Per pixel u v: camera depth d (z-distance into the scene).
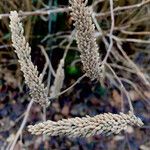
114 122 0.21
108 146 0.61
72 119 0.21
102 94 0.64
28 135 0.60
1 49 0.59
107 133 0.21
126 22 0.58
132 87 0.66
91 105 0.64
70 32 0.57
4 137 0.59
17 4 0.53
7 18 0.54
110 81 0.62
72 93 0.63
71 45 0.59
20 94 0.63
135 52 0.65
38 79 0.27
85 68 0.28
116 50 0.63
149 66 0.67
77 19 0.25
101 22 0.57
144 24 0.60
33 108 0.61
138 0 0.54
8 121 0.61
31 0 0.52
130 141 0.62
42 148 0.59
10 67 0.62
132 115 0.21
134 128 0.63
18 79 0.62
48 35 0.56
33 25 0.56
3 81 0.63
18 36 0.26
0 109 0.62
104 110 0.63
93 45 0.26
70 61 0.60
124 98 0.65
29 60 0.26
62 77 0.39
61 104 0.63
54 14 0.53
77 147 0.60
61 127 0.21
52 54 0.60
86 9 0.25
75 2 0.24
